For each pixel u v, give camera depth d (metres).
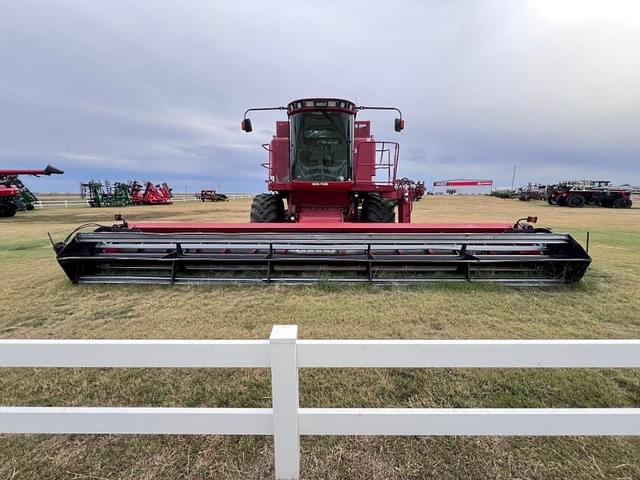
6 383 2.42
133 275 4.74
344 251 4.63
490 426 1.52
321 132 6.45
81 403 2.22
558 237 4.38
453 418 1.51
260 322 3.38
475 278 4.54
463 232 4.80
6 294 4.25
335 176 6.55
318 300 3.95
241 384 2.42
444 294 4.11
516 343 1.44
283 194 7.00
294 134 6.42
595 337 3.07
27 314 3.63
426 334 3.11
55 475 1.69
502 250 4.53
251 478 1.65
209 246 4.59
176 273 4.70
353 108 6.34
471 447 1.83
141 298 4.08
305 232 4.80
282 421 1.48
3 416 1.54
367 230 4.77
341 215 6.34
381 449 1.83
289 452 1.51
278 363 1.42
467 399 2.23
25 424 1.55
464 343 1.44
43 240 9.30
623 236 9.60
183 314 3.60
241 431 1.53
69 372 2.56
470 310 3.65
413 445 1.85
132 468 1.72
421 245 4.47
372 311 3.62
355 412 1.50
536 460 1.74
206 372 2.57
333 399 2.24
